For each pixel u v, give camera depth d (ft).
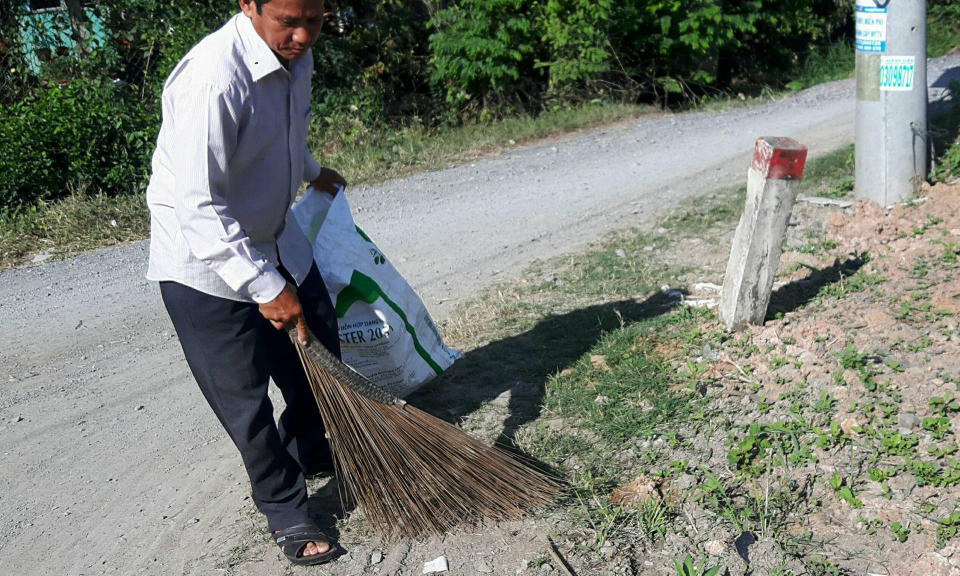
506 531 9.82
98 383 15.69
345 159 32.50
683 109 45.06
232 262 8.29
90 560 10.30
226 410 9.27
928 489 9.60
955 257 15.48
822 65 56.54
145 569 9.99
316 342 9.12
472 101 43.29
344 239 11.54
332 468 11.30
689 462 10.57
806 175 22.71
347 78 40.98
